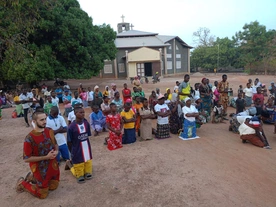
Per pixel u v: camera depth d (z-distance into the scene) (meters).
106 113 8.66
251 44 38.91
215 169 5.11
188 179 4.71
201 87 8.82
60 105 15.10
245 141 6.73
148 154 6.10
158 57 34.09
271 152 5.96
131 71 35.03
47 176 4.20
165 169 5.20
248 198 4.01
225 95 9.62
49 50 18.64
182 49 43.62
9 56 8.10
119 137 6.65
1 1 7.03
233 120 7.74
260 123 6.54
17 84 23.30
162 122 7.25
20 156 6.50
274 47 37.34
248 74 39.19
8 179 5.12
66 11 21.17
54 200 4.18
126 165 5.51
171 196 4.14
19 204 4.11
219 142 6.83
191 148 6.42
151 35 40.09
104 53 23.66
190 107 7.26
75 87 26.45
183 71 44.25
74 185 4.70
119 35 39.47
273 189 4.27
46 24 17.77
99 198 4.19
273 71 36.22
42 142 4.03
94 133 8.29
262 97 9.72
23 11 8.61
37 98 11.41
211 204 3.86
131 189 4.45
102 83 30.62
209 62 48.72
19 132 9.08
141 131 7.21
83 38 20.98
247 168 5.11
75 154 4.71
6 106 15.64
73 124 4.70
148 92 20.45
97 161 5.82
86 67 21.73
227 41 47.62
